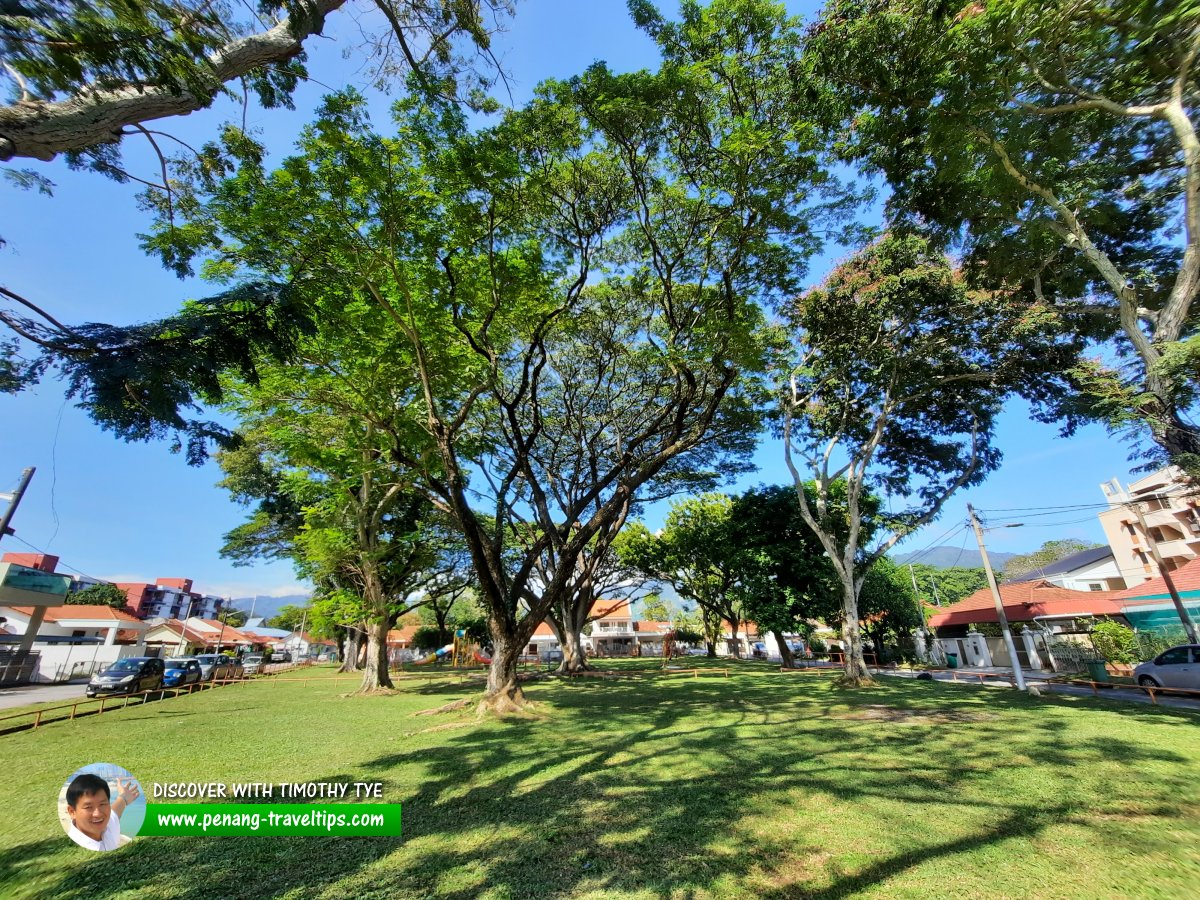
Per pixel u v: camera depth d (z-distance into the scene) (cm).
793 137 868
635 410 1902
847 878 390
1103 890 363
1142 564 2869
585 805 571
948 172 995
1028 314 1263
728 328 965
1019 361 1427
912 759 728
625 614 6900
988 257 1231
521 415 1673
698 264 1147
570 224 1136
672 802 573
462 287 1014
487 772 710
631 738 918
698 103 916
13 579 2422
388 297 1033
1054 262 1216
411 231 884
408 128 810
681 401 1252
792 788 609
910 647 3403
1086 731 878
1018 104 929
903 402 1686
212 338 372
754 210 929
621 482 1243
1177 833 453
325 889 391
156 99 398
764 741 870
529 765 741
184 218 661
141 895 384
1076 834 457
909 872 396
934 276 1420
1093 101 895
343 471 1375
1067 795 559
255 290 406
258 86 552
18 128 341
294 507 2752
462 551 2570
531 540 2325
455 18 680
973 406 1688
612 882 394
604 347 1659
